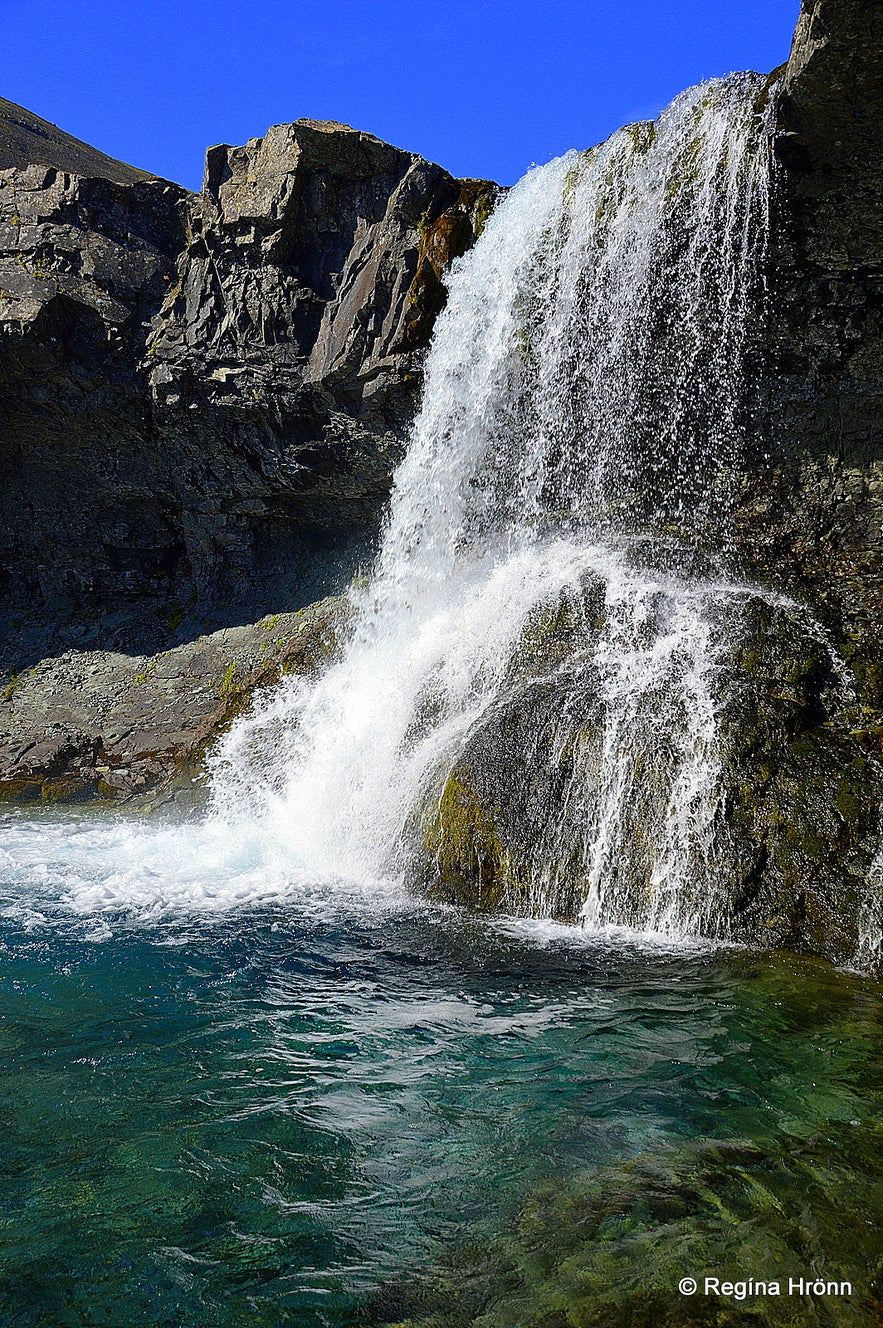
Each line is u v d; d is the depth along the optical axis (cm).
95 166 3067
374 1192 423
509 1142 462
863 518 1097
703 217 1031
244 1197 420
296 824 1096
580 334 1210
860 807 768
